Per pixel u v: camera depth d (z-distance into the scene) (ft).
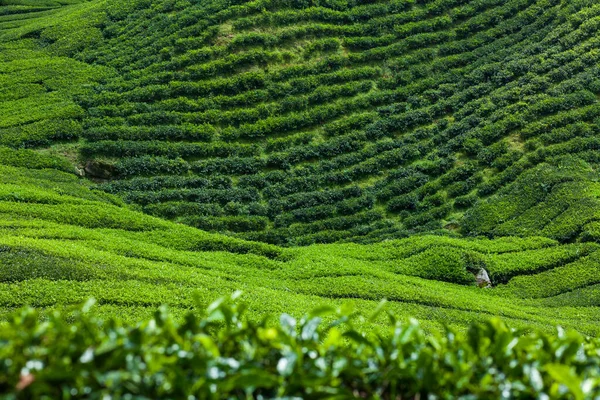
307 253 128.36
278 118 168.14
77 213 124.67
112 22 202.69
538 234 140.46
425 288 114.01
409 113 172.65
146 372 19.08
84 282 83.82
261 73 176.65
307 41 185.47
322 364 20.79
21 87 174.19
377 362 22.06
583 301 118.11
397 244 138.00
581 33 184.03
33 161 149.89
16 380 18.19
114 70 181.57
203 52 179.11
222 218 145.59
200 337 19.93
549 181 151.43
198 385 19.08
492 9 199.21
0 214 115.03
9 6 242.17
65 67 183.01
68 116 163.02
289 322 23.52
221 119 166.50
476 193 155.94
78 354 19.52
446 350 22.04
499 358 21.80
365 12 194.59
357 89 176.76
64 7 244.42
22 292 78.13
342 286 107.96
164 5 201.16
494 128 166.50
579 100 168.55
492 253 134.51
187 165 156.46
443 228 148.97
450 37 191.31
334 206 151.94
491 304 110.83
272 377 18.72
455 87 179.83
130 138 159.84
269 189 153.89
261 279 108.27
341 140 165.37
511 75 179.11
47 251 89.76
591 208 140.36
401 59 184.65
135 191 149.59
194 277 94.94
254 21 187.01
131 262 96.37
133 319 74.08
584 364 21.93
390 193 156.04
